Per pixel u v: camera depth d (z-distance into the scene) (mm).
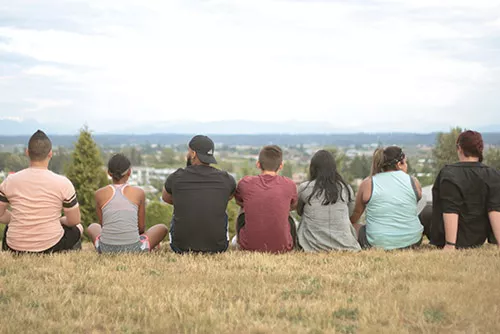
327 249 7539
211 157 7363
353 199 7879
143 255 7078
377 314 4453
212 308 4605
